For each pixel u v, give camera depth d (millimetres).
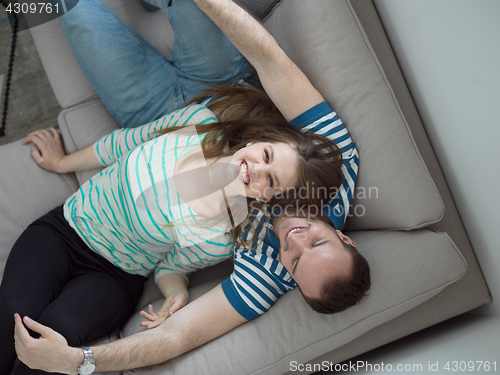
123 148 1308
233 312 1143
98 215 1258
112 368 1040
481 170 1091
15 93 1763
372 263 1138
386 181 1173
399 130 1182
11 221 1373
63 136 1445
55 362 989
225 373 1094
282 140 1158
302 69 1273
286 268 1089
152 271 1410
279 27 1307
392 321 1214
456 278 1134
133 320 1289
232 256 1436
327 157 1186
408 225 1155
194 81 1418
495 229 1118
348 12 1212
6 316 1104
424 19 1103
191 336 1115
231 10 1151
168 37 1482
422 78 1221
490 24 890
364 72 1199
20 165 1399
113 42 1327
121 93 1369
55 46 1431
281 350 1104
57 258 1247
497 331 1086
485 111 997
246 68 1421
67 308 1135
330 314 1097
